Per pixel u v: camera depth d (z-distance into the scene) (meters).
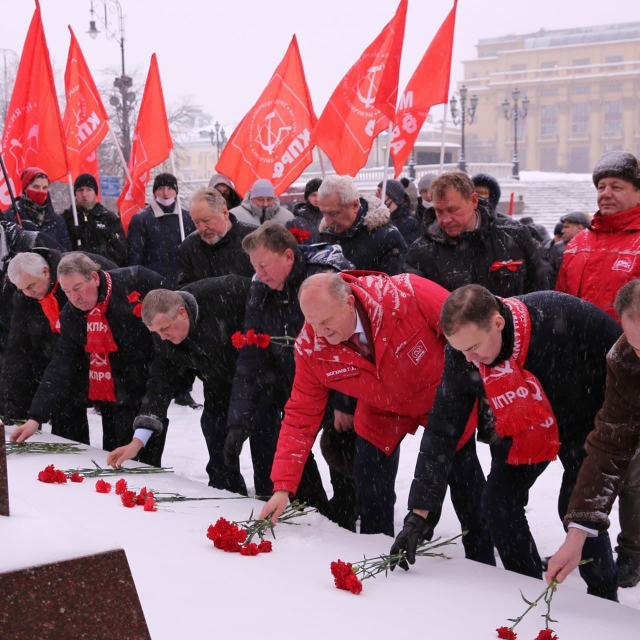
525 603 2.44
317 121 6.70
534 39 83.12
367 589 2.51
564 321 2.85
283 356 3.97
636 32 78.38
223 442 4.59
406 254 4.52
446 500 4.98
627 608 2.42
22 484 3.60
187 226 7.47
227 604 2.29
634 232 3.97
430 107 6.48
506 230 4.18
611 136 75.06
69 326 4.52
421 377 3.27
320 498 4.32
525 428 2.84
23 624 1.37
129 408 4.57
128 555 2.66
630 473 3.04
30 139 7.14
